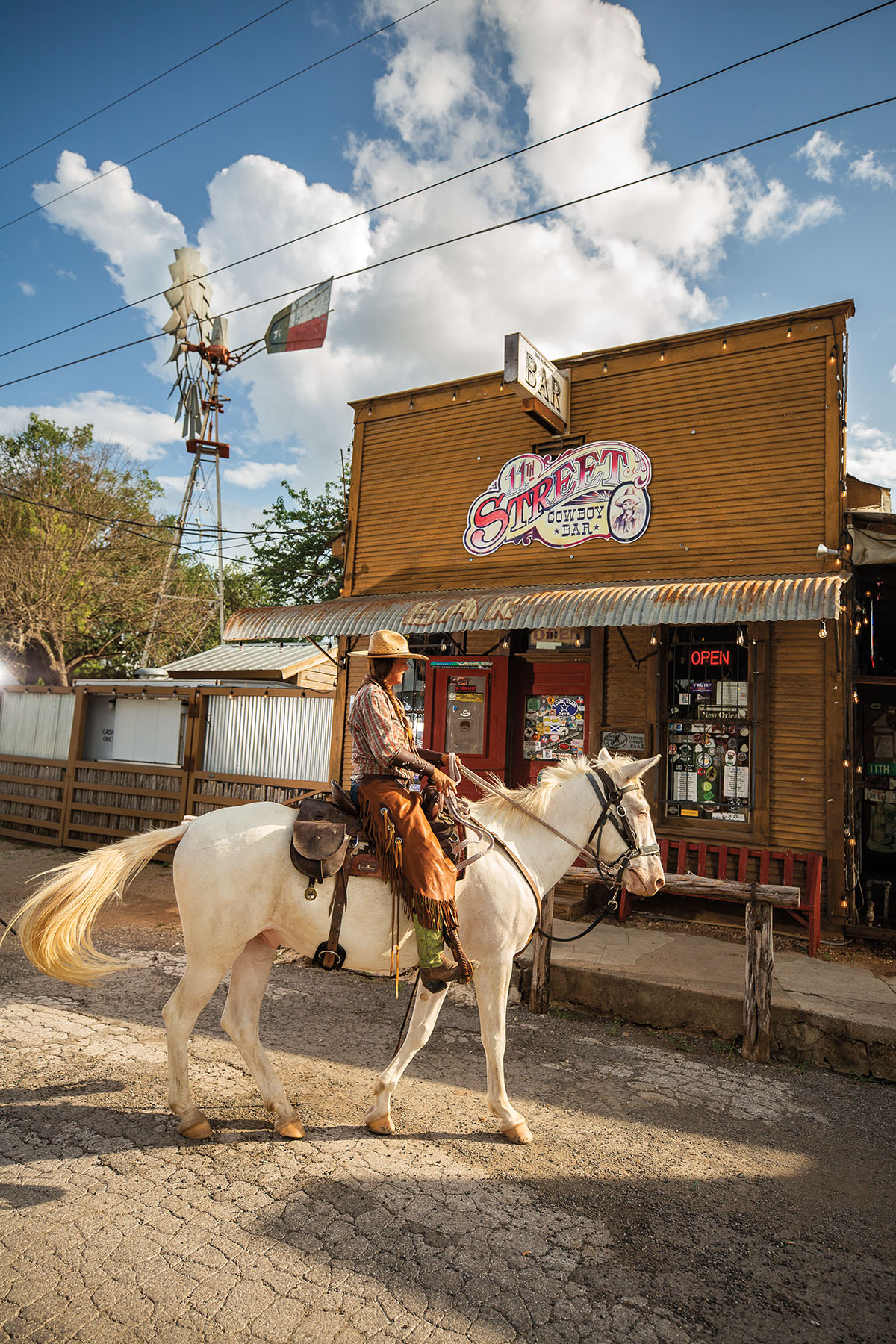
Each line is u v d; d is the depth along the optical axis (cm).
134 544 2789
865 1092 458
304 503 1958
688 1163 363
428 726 926
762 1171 361
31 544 2538
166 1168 333
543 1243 294
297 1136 365
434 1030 529
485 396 948
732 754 761
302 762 993
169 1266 269
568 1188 335
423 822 354
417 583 975
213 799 1030
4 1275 262
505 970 385
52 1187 315
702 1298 270
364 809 364
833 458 735
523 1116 404
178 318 2188
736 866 726
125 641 2828
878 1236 314
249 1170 335
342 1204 312
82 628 2619
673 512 810
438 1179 335
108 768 1141
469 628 769
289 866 362
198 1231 290
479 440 948
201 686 1090
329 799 386
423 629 798
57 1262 269
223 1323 243
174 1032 359
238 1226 294
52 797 1204
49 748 1244
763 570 759
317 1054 475
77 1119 374
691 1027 533
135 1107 390
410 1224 301
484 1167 348
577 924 718
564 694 875
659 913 760
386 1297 259
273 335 1164
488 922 378
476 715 905
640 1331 251
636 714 809
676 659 797
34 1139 354
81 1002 550
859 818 765
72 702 1219
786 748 729
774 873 710
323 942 364
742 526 774
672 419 820
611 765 435
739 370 788
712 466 795
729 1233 310
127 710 1164
